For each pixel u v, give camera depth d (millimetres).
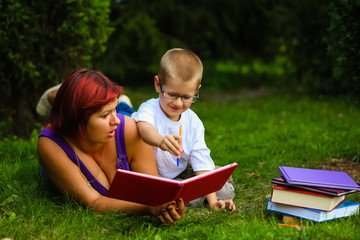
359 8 3713
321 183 2424
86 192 2523
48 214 2484
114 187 2154
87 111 2311
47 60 5168
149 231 2309
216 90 12344
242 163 3945
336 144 4355
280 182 2543
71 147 2533
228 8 13016
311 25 9289
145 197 2246
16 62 4902
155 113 2768
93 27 5398
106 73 10930
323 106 7832
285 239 2096
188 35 12711
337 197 2453
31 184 3027
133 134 2633
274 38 12641
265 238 2135
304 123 6207
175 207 2316
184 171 3115
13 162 3768
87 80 2342
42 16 4941
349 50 3867
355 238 2117
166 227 2389
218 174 2318
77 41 5207
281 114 7293
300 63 9703
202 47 12938
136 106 5984
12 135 4992
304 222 2451
